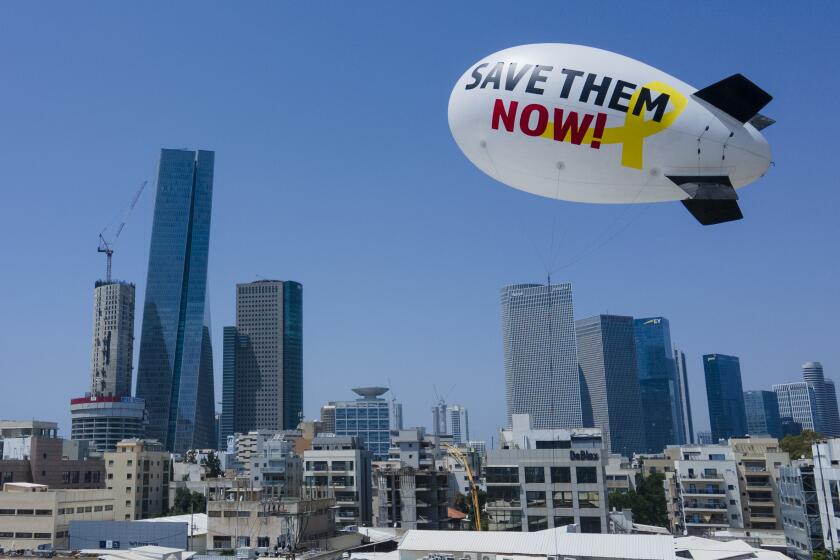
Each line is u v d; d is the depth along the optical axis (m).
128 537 112.88
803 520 101.81
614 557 75.12
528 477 116.00
